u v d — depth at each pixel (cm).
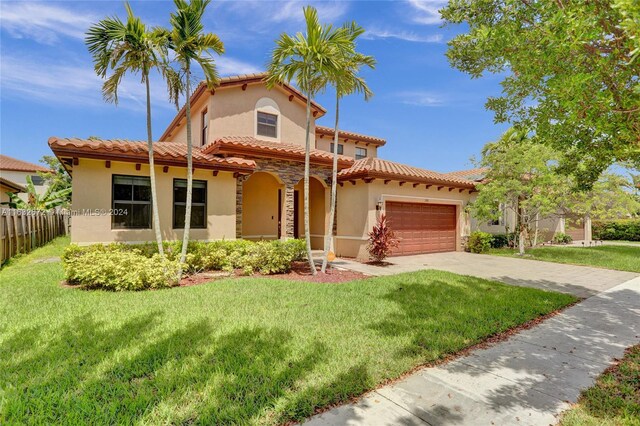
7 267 1153
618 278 1125
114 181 1077
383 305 718
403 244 1645
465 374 432
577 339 563
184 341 502
